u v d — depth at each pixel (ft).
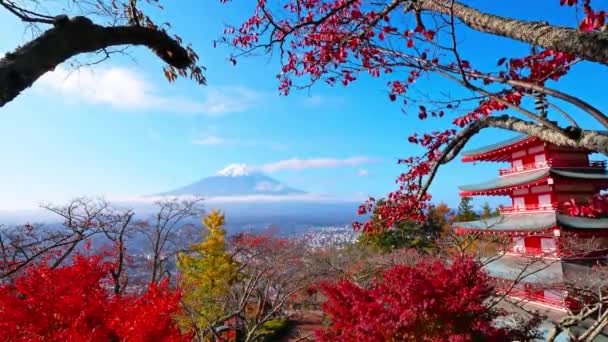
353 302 23.80
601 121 5.35
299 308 62.54
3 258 28.43
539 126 7.67
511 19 7.03
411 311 20.85
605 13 6.28
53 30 4.93
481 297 23.32
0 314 19.48
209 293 52.13
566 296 41.81
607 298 30.78
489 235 68.18
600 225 53.93
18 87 4.41
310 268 60.29
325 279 62.75
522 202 67.72
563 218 57.06
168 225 47.11
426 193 15.23
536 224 57.72
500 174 73.67
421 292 21.95
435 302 21.35
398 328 21.21
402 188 15.49
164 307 20.30
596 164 61.77
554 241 56.18
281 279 51.57
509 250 58.95
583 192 60.64
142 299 21.33
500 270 56.29
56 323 20.54
